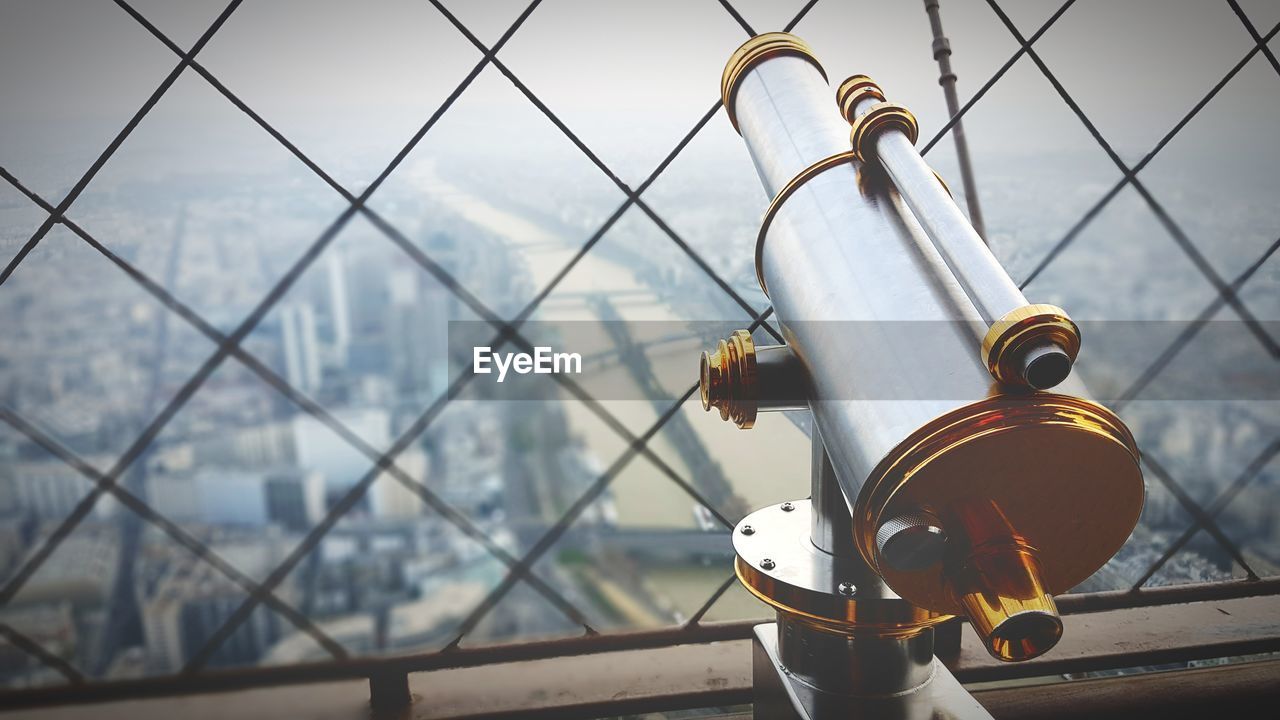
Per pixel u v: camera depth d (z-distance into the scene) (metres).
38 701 0.88
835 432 0.56
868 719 0.64
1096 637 0.95
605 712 0.88
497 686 0.91
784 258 0.64
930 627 0.65
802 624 0.65
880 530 0.52
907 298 0.55
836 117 0.70
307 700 0.89
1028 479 0.51
